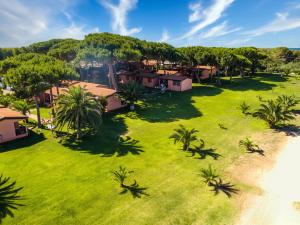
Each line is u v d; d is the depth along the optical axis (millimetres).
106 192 20969
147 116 42562
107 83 65688
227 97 55156
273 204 19781
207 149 29453
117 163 26047
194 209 18938
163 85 63156
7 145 30922
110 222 17516
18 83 34219
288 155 27906
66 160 26781
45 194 20672
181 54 70375
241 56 72438
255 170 24797
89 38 57344
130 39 63344
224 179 23156
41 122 38719
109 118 41344
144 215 18219
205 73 78188
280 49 116812
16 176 23547
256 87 64938
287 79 76000
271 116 35500
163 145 30609
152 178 23172
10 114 33469
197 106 48312
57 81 38406
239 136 33500
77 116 30828
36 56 57500
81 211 18641
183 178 23203
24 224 17281
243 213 18656
